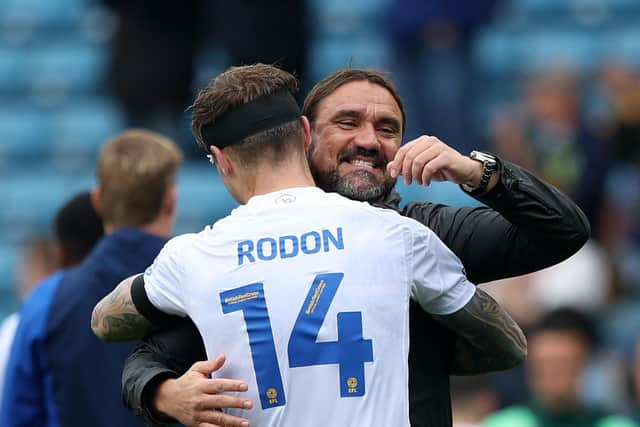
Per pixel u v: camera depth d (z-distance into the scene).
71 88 48.25
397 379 12.43
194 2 36.34
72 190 43.72
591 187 33.75
